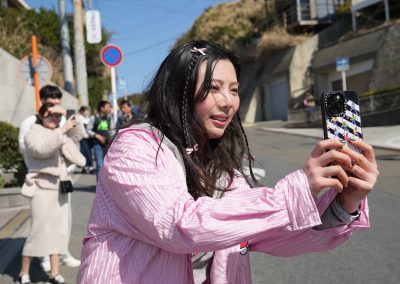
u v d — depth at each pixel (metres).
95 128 9.77
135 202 1.33
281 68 33.00
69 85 16.80
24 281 4.23
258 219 1.26
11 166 9.22
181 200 1.31
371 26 29.02
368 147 1.33
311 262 4.51
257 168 11.03
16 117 15.07
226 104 1.51
